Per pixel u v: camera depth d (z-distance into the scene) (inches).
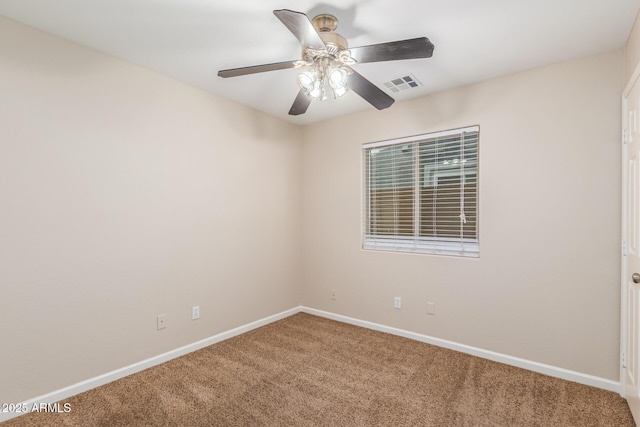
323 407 77.7
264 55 88.7
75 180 81.8
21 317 73.7
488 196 102.2
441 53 85.9
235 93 114.9
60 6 67.5
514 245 97.7
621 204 82.1
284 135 143.9
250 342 116.4
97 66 85.7
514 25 73.1
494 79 101.3
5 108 71.5
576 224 88.4
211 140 114.0
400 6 66.6
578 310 88.2
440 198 114.7
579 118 88.0
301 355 105.7
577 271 88.4
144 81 95.4
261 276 133.2
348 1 64.9
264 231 134.5
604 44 81.0
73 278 81.7
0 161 70.8
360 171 132.6
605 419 72.8
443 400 80.4
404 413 75.4
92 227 85.0
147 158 96.3
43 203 76.7
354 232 134.5
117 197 89.8
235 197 122.6
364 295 131.7
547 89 92.6
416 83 105.3
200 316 110.9
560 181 90.7
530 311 95.3
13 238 72.6
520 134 96.7
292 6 67.1
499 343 100.6
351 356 104.8
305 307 151.5
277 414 75.1
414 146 120.6
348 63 68.9
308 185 150.0
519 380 89.5
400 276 121.7
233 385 87.4
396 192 125.0
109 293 88.4
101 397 81.3
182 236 105.6
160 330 99.9
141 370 94.9
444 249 113.1
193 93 108.4
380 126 126.7
